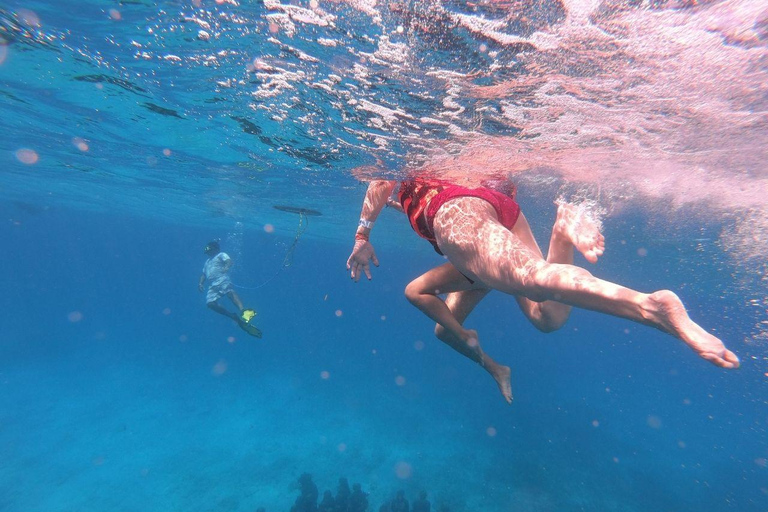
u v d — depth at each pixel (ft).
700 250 53.42
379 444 59.16
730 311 108.99
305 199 59.82
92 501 41.14
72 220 187.21
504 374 13.32
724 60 13.46
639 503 50.39
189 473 47.73
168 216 115.24
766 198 30.68
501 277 9.36
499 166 26.76
